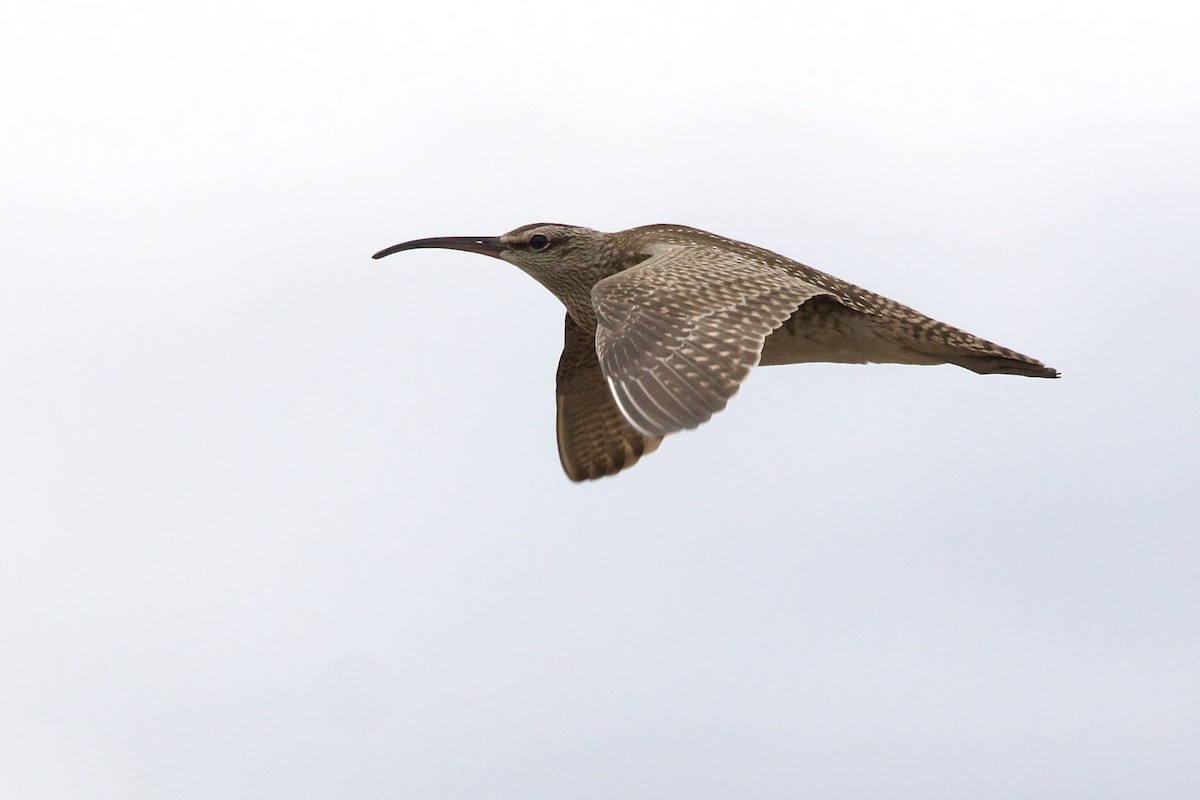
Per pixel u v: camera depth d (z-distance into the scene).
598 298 15.48
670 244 18.64
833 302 17.34
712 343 14.80
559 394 19.80
